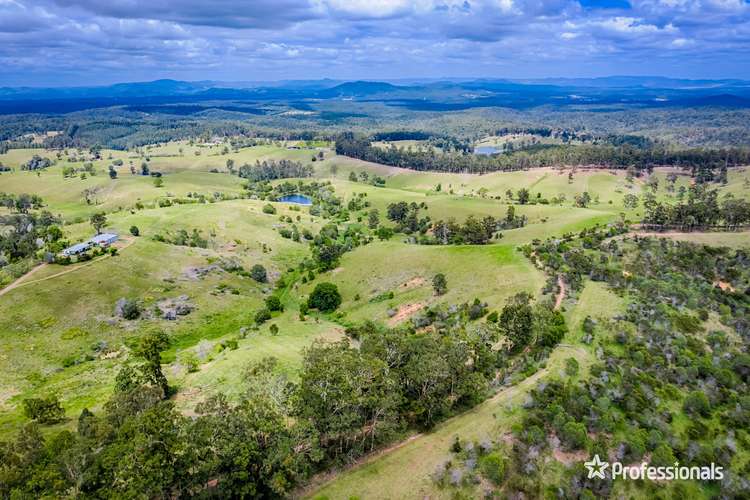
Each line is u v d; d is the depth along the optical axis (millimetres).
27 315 113500
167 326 124062
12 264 140750
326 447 60625
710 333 83125
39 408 71812
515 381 71875
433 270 138250
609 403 63656
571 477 53812
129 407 59500
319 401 56469
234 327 129500
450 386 67062
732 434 60812
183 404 74000
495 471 53844
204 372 88250
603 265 115500
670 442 58844
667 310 88750
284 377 71188
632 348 76625
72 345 108875
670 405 65312
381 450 61312
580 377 70812
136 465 44875
